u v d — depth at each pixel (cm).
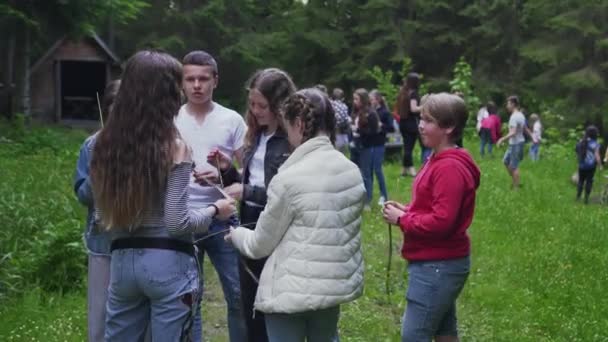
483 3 3669
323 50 3928
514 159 1484
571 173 1895
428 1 3694
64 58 2656
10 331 566
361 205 388
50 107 2655
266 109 432
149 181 354
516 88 3612
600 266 888
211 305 675
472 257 897
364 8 3756
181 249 366
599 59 2894
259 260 429
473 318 675
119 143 357
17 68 2127
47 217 822
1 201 841
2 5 1894
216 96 3528
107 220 360
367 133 1080
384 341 601
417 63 3794
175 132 365
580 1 2884
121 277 365
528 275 821
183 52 3428
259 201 439
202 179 441
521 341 620
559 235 1053
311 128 381
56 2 1947
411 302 432
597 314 700
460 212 419
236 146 479
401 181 1420
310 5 3922
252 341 443
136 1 2214
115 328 376
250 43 3438
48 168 1373
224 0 3469
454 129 420
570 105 2834
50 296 654
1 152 1627
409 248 432
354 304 685
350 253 381
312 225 370
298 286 369
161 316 363
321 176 375
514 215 1173
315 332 394
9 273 659
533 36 3603
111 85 428
